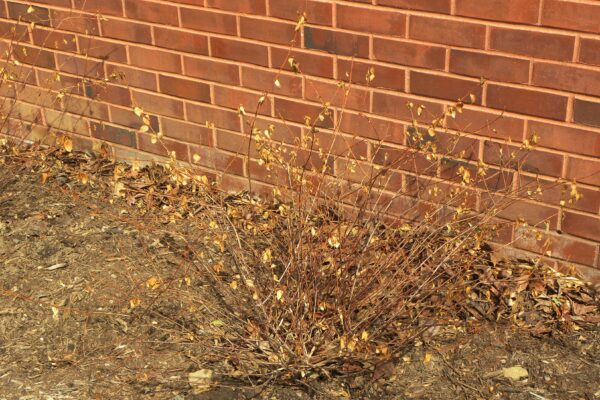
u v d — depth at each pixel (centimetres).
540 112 437
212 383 414
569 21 415
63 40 573
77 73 577
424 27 450
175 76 539
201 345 436
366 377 418
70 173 579
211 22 512
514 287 459
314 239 459
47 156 596
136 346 438
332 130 497
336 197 498
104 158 574
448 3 440
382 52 466
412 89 466
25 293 474
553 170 445
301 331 418
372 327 436
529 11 422
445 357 428
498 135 452
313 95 495
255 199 538
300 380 416
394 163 466
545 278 452
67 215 537
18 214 539
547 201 453
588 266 454
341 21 471
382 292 436
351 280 439
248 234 490
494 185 463
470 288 432
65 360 430
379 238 466
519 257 471
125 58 554
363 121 486
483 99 449
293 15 484
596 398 403
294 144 511
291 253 432
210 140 544
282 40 493
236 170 540
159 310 458
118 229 522
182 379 418
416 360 427
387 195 493
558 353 427
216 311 454
